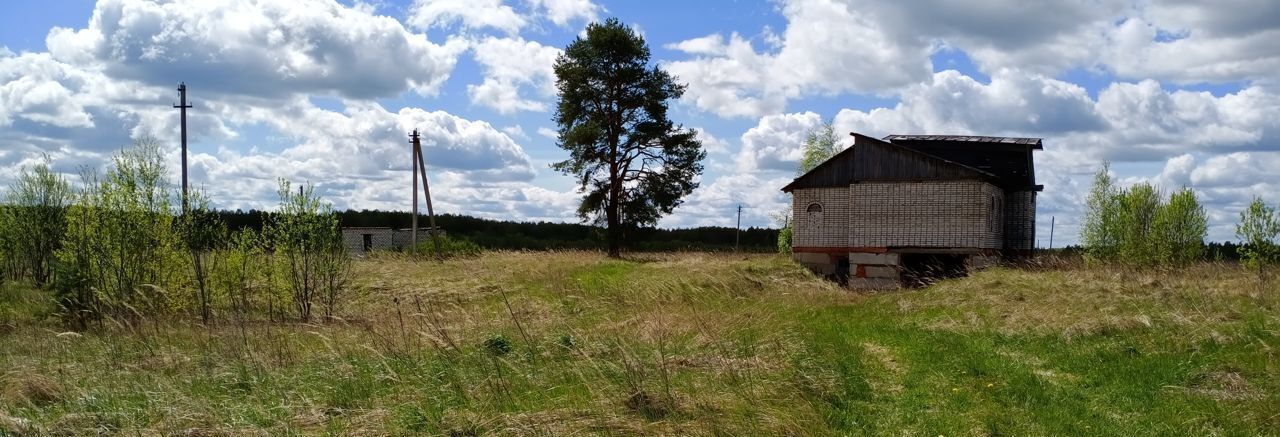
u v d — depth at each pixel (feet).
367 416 24.97
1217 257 87.20
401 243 154.51
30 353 39.65
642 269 82.38
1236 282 57.47
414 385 29.63
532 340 37.63
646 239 203.82
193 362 35.78
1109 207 90.33
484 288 67.56
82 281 53.47
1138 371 32.30
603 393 27.66
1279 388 27.99
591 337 39.09
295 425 24.88
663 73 133.08
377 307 58.70
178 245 59.26
